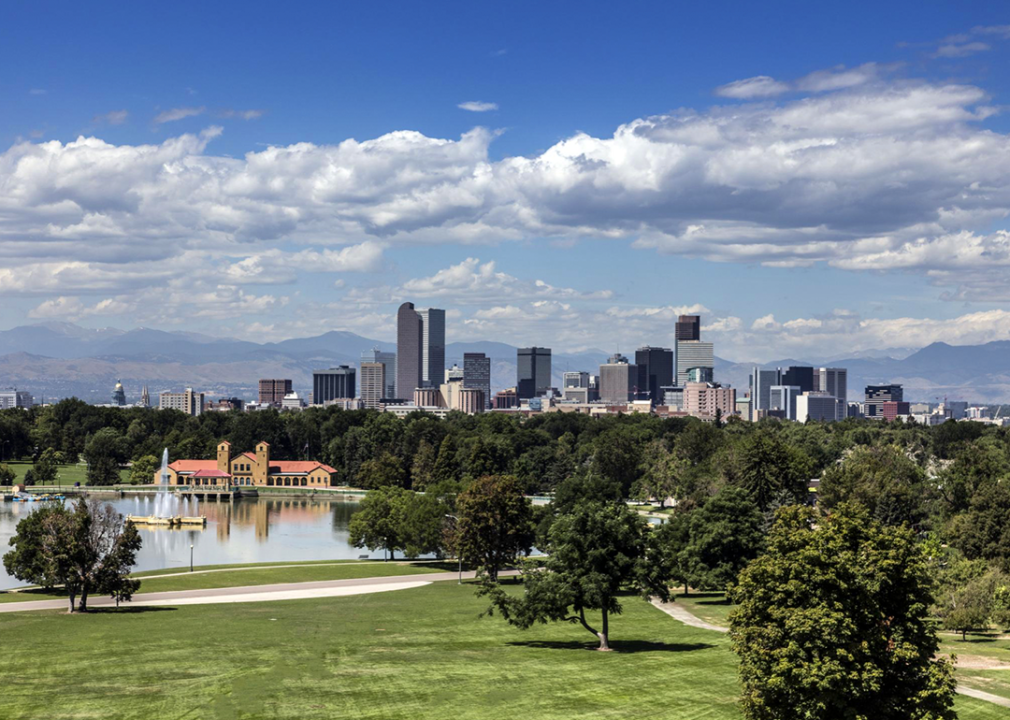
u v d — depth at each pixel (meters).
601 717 60.78
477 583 136.38
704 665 75.50
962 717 59.56
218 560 172.62
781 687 49.31
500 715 61.34
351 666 75.50
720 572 115.38
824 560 51.00
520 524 140.75
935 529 164.00
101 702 64.50
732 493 119.75
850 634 49.06
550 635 91.44
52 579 105.06
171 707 63.34
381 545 171.00
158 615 103.69
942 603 93.56
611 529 83.38
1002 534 132.00
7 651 81.06
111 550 109.19
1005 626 92.38
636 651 82.31
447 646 84.81
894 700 49.03
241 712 62.19
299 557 178.50
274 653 80.56
